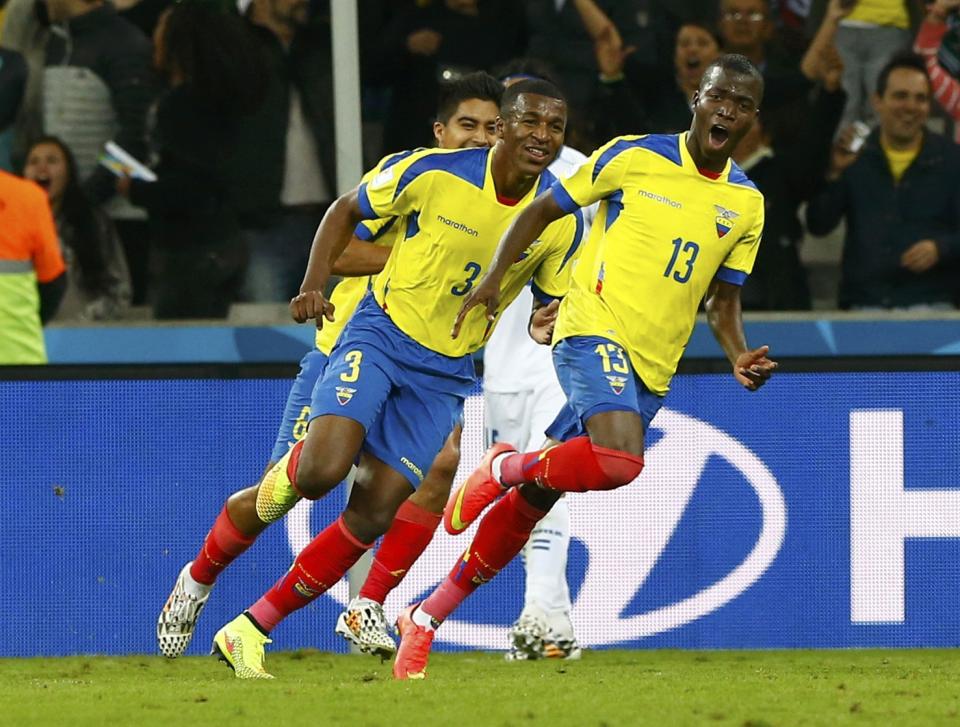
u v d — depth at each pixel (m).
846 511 19.41
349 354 13.88
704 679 14.57
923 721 10.63
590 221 17.86
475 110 16.17
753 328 22.78
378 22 24.44
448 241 13.88
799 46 24.73
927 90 24.47
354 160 20.50
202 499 19.11
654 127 24.89
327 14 24.23
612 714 10.95
